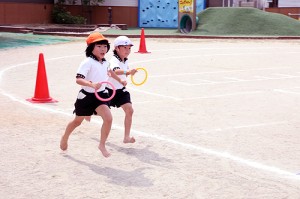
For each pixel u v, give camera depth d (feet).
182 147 21.71
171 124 26.22
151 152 20.84
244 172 18.39
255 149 21.61
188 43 85.35
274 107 31.63
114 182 17.07
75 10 128.98
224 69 51.88
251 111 30.22
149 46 78.23
